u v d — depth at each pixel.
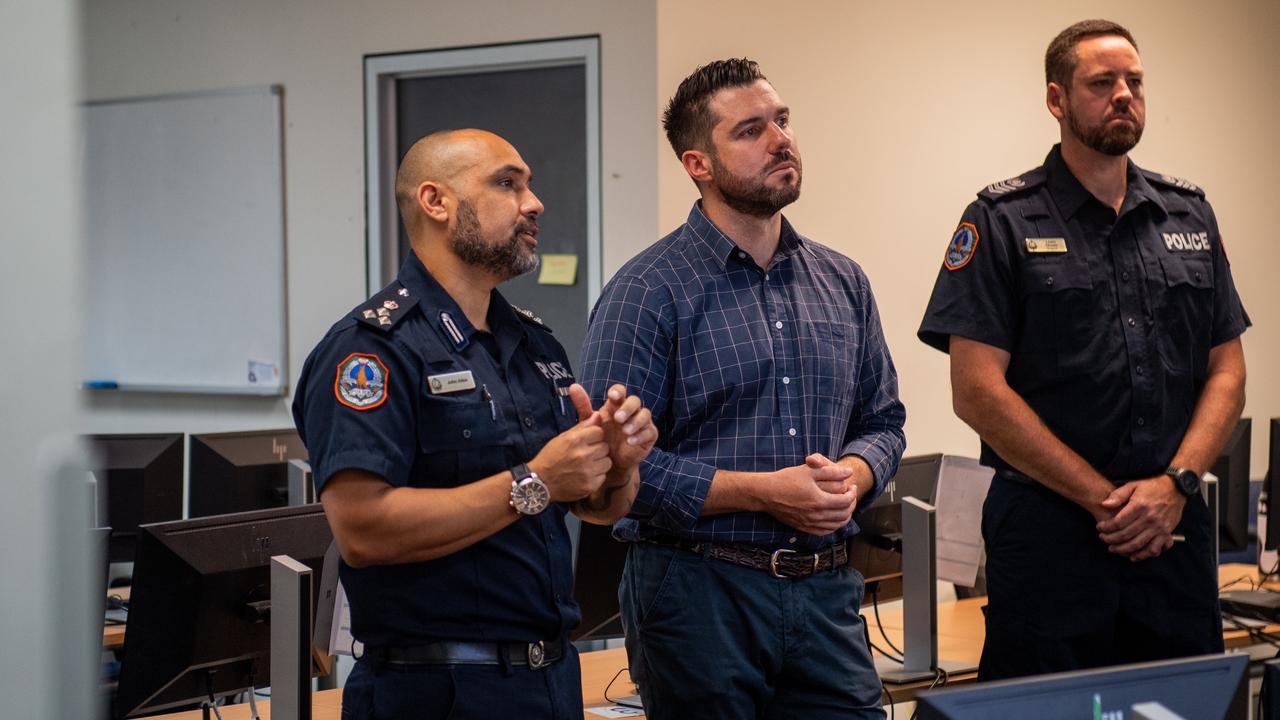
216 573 2.19
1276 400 5.08
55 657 0.78
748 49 4.00
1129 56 2.39
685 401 2.14
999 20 4.45
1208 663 1.26
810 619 2.12
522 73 4.43
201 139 4.98
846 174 4.17
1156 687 1.23
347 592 1.78
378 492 1.67
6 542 0.77
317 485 1.71
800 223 4.07
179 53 5.02
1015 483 2.47
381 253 4.68
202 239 5.00
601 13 4.18
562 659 1.84
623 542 2.77
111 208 5.16
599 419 1.74
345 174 4.73
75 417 0.79
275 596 1.94
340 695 2.60
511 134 4.45
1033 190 2.50
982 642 3.12
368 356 1.72
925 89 4.32
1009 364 2.49
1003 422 2.40
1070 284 2.42
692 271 2.18
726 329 2.15
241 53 4.90
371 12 4.63
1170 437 2.43
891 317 4.29
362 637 1.75
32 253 0.77
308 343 4.85
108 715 2.24
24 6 0.77
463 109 4.55
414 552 1.68
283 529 2.31
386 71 4.61
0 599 0.76
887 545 2.96
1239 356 2.57
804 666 2.12
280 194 4.84
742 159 2.15
